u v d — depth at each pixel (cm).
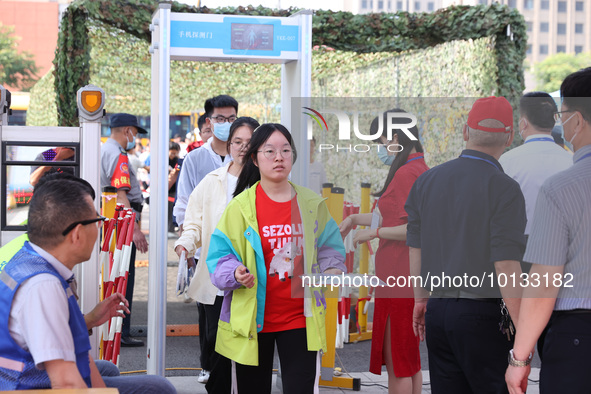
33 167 379
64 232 260
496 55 823
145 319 737
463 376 323
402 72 939
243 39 463
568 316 263
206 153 528
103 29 798
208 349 496
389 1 7294
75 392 220
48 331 246
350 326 678
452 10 807
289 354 346
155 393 315
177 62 1145
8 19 5550
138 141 1845
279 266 345
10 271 254
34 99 2017
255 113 1413
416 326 353
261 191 353
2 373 249
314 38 788
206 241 443
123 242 460
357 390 513
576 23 9031
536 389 521
